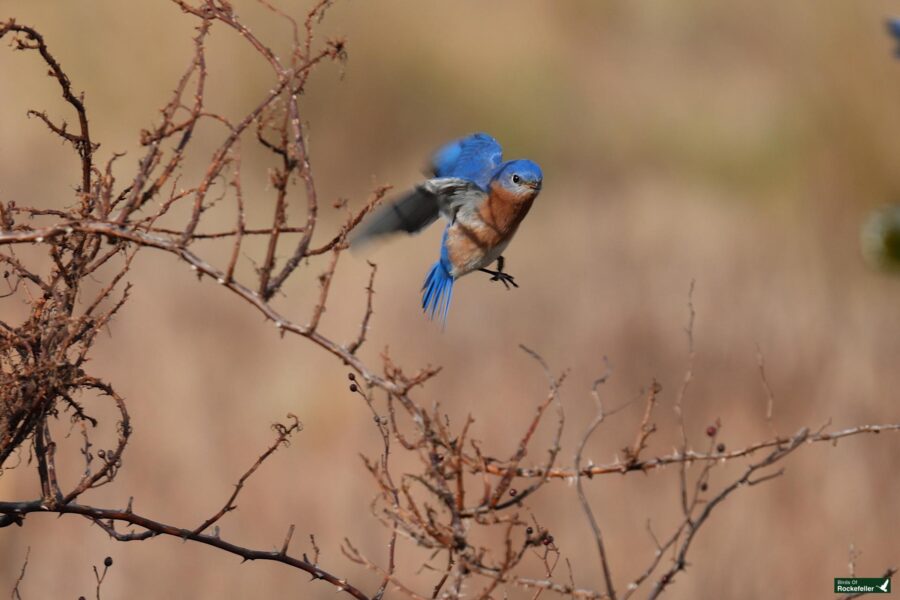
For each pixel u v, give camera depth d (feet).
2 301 36.42
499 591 34.71
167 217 59.72
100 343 46.78
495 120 81.56
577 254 59.98
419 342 50.21
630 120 81.41
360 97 80.48
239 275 55.01
